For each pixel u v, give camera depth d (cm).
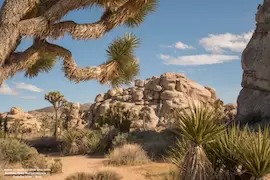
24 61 525
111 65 652
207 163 675
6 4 480
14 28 480
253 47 3006
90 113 5844
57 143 2856
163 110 5528
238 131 768
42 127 5422
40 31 508
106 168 1492
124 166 1648
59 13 523
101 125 3234
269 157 653
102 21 589
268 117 2567
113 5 597
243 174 693
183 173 685
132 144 2016
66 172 1552
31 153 1777
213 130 694
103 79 645
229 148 711
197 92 5822
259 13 3062
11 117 5219
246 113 2842
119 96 5972
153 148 1909
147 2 655
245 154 668
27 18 529
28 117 5481
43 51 554
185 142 800
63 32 535
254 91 2891
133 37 687
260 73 2844
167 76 5897
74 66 601
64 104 4259
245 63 3027
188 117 696
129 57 675
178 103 5519
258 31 3034
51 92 4194
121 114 3122
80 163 1888
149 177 1338
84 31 555
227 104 5166
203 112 694
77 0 532
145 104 5753
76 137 2459
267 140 675
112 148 2223
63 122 5819
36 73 720
